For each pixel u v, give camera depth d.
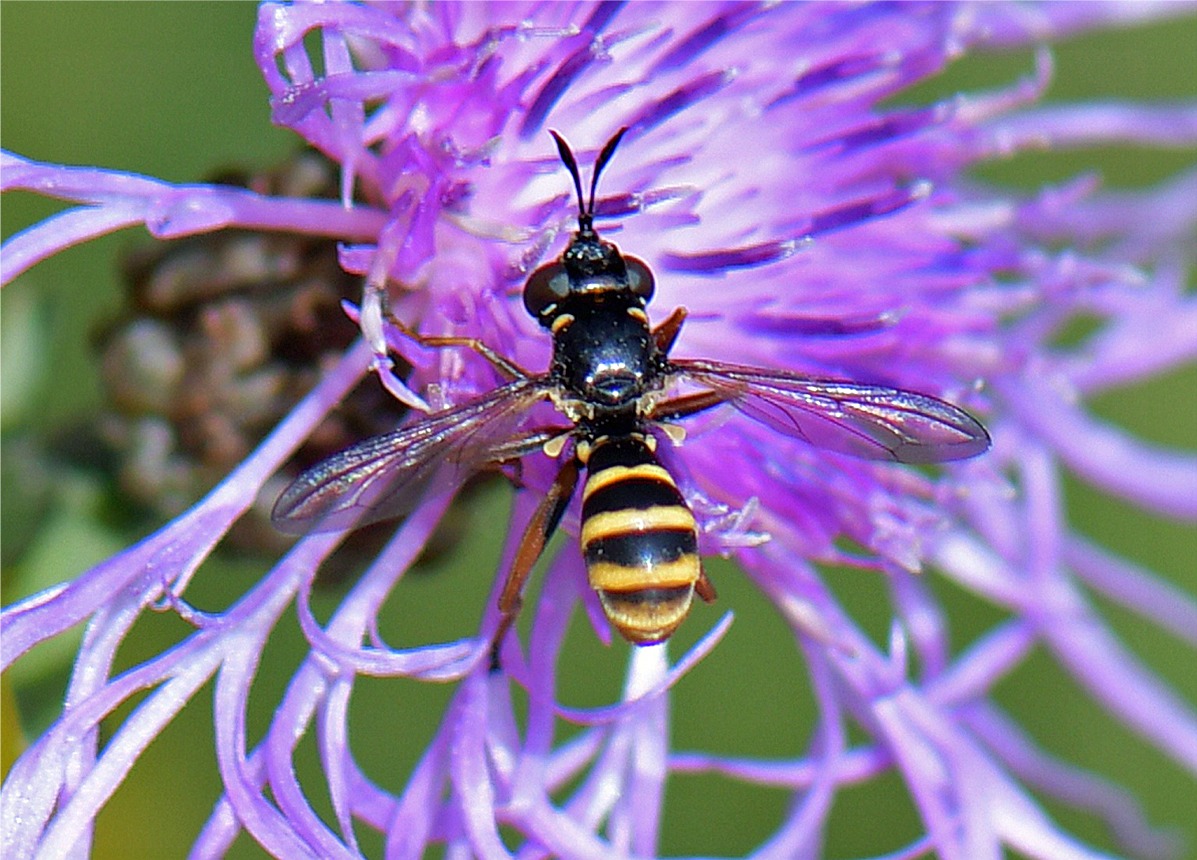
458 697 0.09
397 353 0.09
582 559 0.10
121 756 0.09
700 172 0.10
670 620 0.09
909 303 0.10
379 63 0.10
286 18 0.09
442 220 0.09
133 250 0.10
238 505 0.09
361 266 0.09
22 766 0.09
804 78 0.10
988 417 0.11
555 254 0.09
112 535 0.10
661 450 0.09
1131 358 0.11
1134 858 0.11
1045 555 0.11
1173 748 0.11
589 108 0.09
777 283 0.10
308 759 0.11
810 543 0.10
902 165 0.10
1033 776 0.11
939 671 0.11
